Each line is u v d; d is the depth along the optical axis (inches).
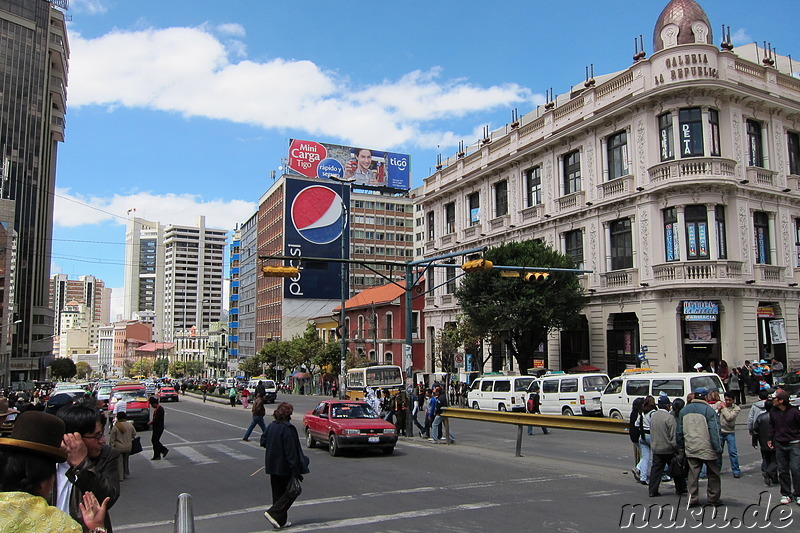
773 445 383.9
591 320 1309.1
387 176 3676.2
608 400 834.8
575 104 1389.0
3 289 2773.1
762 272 1151.6
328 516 370.3
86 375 7263.8
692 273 1104.8
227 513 387.9
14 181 3523.6
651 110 1183.6
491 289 1274.6
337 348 2306.8
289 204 3388.3
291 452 344.2
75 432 171.5
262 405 821.9
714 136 1147.9
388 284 2536.9
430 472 533.0
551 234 1443.2
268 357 3107.8
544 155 1477.6
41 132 3695.9
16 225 3575.3
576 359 1364.4
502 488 447.8
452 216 1884.8
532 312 1220.5
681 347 1119.6
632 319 1225.4
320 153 3499.0
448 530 328.2
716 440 372.2
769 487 432.8
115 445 511.2
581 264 1359.5
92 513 140.8
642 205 1190.3
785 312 1185.4
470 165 1786.4
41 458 116.3
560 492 427.5
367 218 3848.4
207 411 1483.8
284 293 3378.4
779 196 1205.7
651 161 1175.0
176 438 858.8
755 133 1212.5
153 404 653.9
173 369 5516.7
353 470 554.6
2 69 3506.4
